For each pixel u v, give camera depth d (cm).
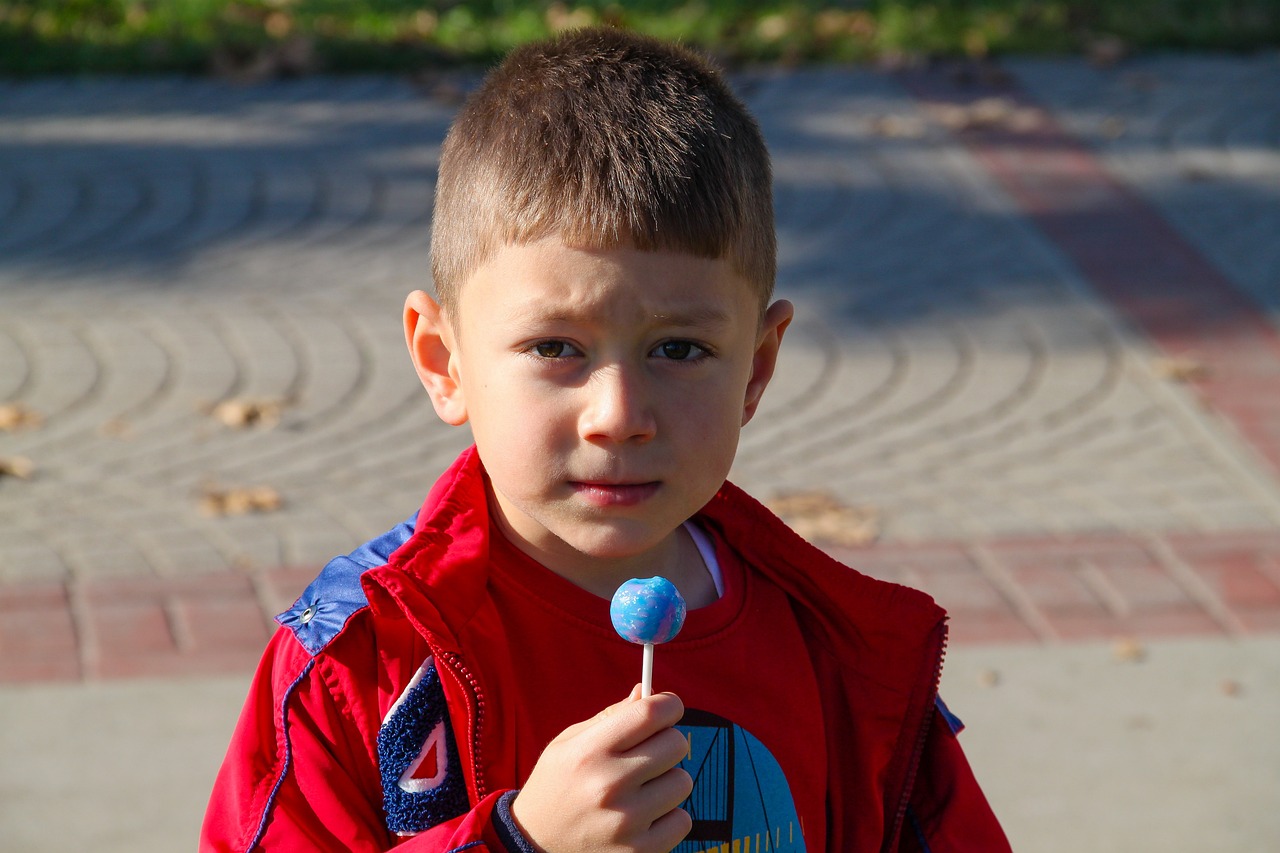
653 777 163
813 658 206
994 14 1340
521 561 187
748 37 1252
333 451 638
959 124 1093
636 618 159
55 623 505
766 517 204
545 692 182
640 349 169
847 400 706
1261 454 668
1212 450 671
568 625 185
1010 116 1112
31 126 1023
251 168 963
